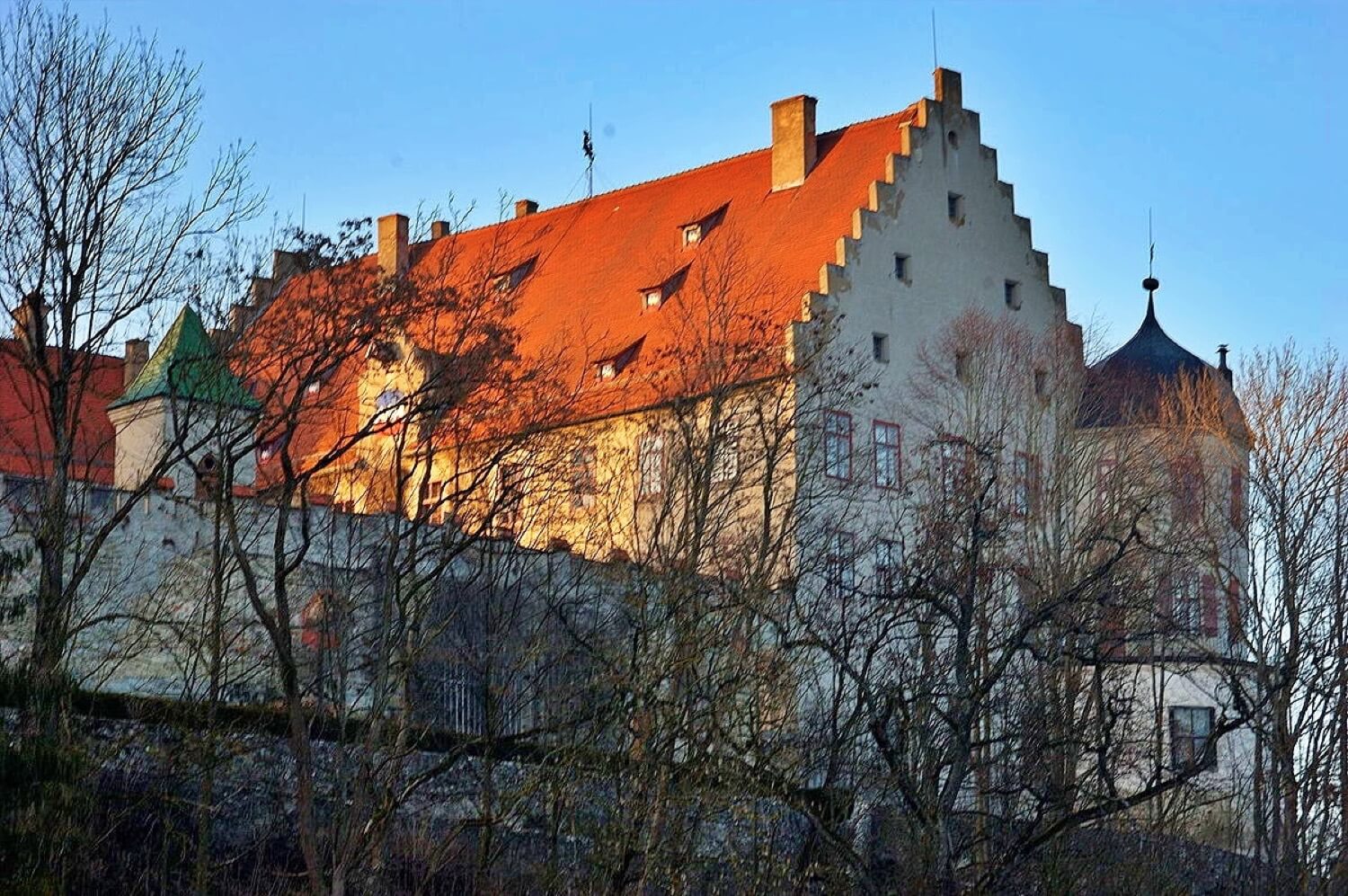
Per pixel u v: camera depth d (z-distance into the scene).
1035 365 71.19
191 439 51.75
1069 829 35.28
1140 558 55.31
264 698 47.41
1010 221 72.56
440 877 42.06
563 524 54.00
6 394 59.06
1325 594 62.78
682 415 49.84
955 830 38.94
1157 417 70.69
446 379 45.41
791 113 73.25
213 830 43.22
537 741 44.19
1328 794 52.34
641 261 75.00
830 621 44.88
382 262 81.19
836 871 36.72
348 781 44.19
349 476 54.84
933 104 70.81
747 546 47.22
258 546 50.19
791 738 40.78
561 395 56.81
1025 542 58.47
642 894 37.75
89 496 51.66
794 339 56.12
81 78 44.06
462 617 47.47
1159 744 43.91
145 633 46.44
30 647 44.31
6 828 36.12
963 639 35.50
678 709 40.94
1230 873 48.62
